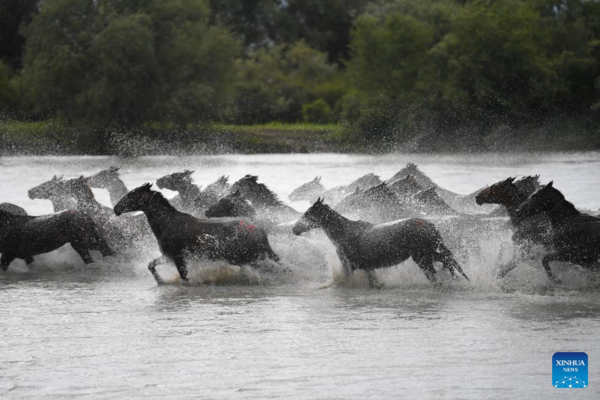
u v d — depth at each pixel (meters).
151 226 37.38
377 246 34.44
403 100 146.88
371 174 47.25
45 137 137.38
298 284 37.09
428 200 39.31
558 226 34.16
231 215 39.19
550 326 27.53
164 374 23.09
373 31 154.75
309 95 179.75
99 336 27.45
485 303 31.59
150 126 141.25
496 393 21.06
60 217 40.34
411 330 27.45
